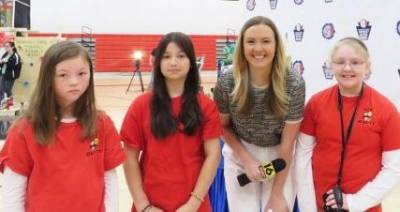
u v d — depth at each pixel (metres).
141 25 11.86
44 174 1.59
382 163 1.90
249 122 2.16
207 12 12.31
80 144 1.64
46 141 1.57
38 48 5.60
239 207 2.33
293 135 2.11
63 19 11.25
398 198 3.29
